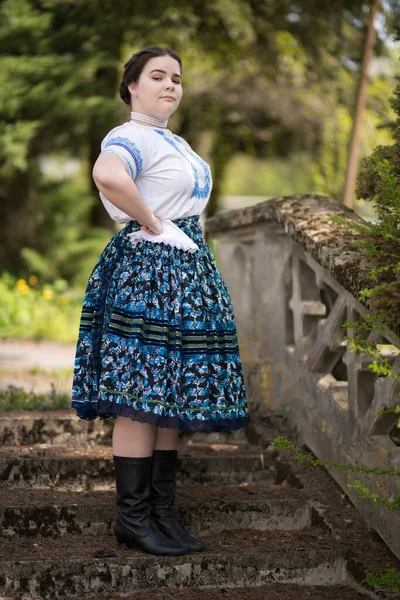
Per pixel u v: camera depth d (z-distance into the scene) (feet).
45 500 10.07
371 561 9.14
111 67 40.32
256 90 42.63
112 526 9.90
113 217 9.43
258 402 13.82
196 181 9.32
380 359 8.89
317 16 34.88
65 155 46.24
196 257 9.25
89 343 9.14
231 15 35.91
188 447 12.31
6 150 37.35
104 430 12.34
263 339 13.61
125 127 9.15
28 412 13.29
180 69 9.48
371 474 9.74
